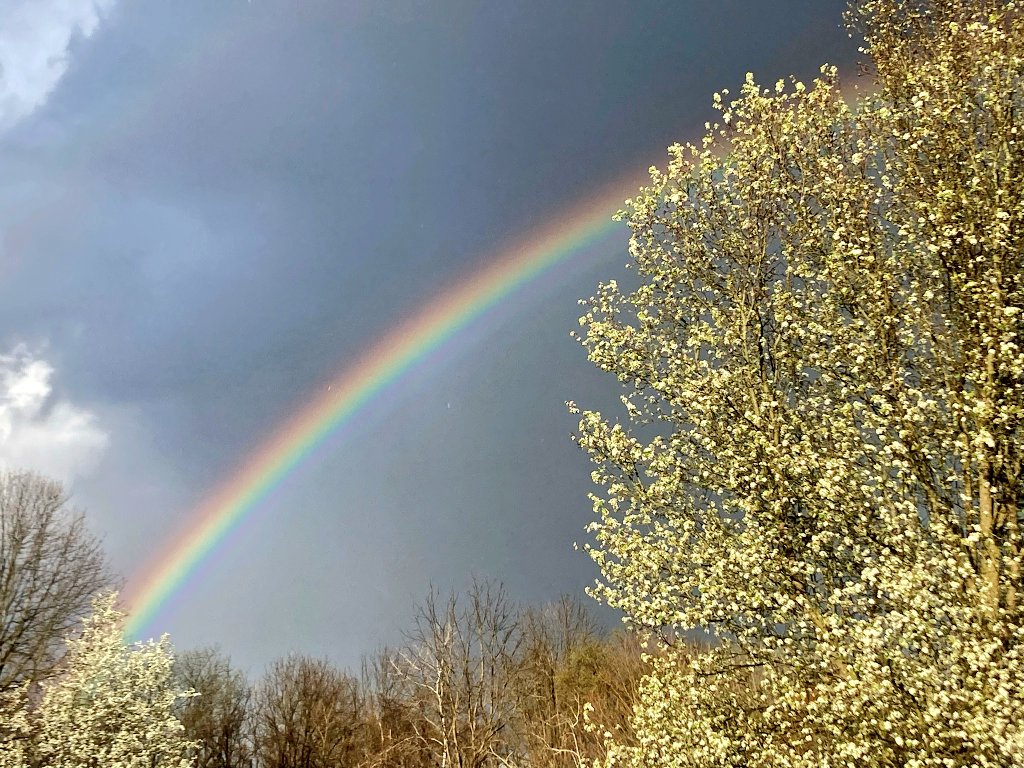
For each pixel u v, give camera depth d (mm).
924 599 9906
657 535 13227
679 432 14477
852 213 13414
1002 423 11219
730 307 14992
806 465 11930
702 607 12312
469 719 28188
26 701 27141
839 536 11945
